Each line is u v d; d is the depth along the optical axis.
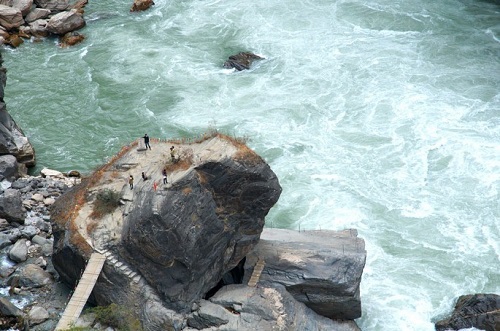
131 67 168.75
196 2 195.00
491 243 120.75
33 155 138.88
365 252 105.31
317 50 171.75
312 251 105.12
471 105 151.12
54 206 108.81
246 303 97.19
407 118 148.25
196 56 172.62
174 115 152.75
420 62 165.50
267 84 161.12
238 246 102.19
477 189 131.38
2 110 138.25
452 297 111.44
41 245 114.06
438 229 123.62
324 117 150.00
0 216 116.94
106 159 141.12
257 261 103.94
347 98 155.12
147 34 182.00
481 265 116.75
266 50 173.12
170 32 182.38
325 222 125.12
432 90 156.12
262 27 181.88
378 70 163.12
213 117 151.62
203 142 105.38
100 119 152.62
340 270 102.12
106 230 100.69
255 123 149.12
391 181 133.75
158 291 97.38
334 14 185.12
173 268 96.19
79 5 193.50
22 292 104.62
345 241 110.25
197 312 96.69
